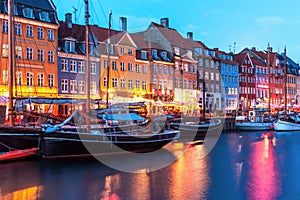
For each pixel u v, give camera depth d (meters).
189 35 58.97
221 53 65.50
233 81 67.12
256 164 21.58
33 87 37.78
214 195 14.55
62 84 40.88
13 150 20.64
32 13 38.66
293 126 47.22
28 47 38.00
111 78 41.91
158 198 14.02
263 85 76.75
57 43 40.88
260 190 15.41
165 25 56.31
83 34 45.06
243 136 39.47
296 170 19.70
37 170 18.33
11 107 21.41
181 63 45.31
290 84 88.31
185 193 14.73
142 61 43.81
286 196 14.54
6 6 36.47
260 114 50.44
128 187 15.52
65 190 14.91
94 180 16.64
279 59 87.12
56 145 20.89
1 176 17.08
